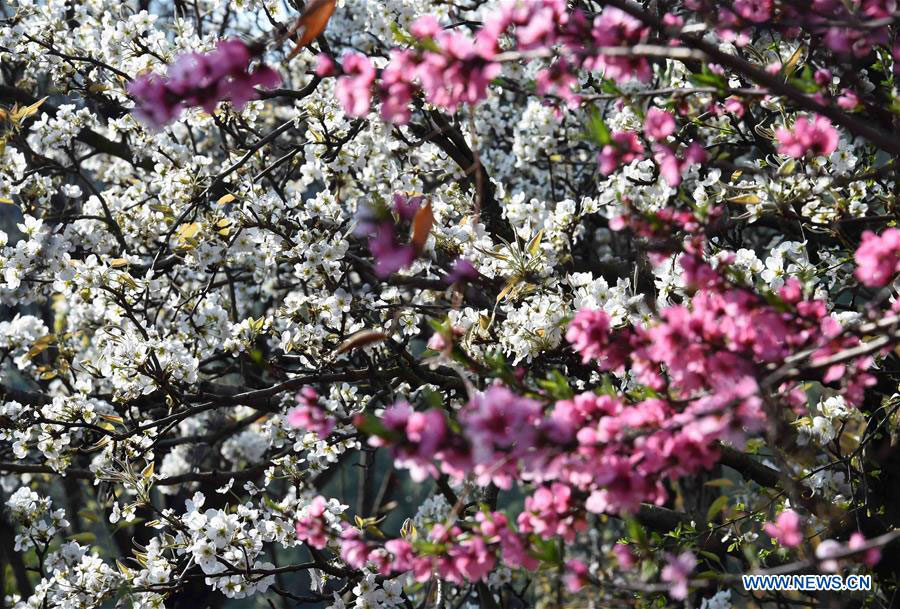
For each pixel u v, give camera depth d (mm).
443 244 4562
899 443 4719
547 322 4203
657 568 4227
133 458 4805
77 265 4871
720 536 5668
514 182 7129
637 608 4094
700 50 2346
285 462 5109
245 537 4465
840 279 4602
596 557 8164
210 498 7789
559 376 2516
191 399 4844
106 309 5211
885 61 3500
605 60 2523
